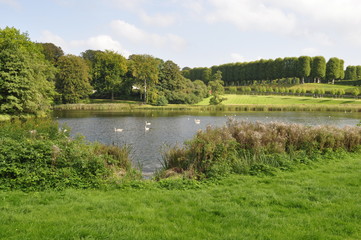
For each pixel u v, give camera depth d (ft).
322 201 22.53
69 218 18.45
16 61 99.35
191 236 16.25
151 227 17.31
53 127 65.98
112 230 16.61
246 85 434.30
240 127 43.45
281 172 32.83
